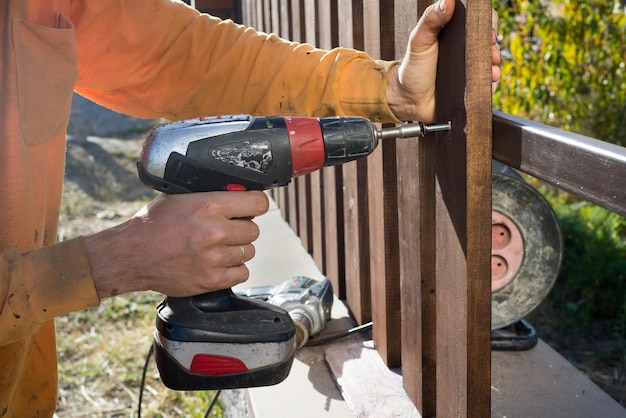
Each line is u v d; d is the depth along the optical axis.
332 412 1.96
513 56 5.63
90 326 4.71
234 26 1.75
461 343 1.46
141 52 1.66
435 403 1.80
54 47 1.41
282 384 2.11
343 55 1.63
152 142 1.35
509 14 5.66
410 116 1.55
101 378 4.05
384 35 1.82
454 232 1.44
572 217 4.79
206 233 1.29
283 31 3.30
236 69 1.69
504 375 2.17
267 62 1.68
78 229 6.71
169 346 1.45
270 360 1.47
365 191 2.26
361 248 2.31
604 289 4.20
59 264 1.27
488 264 1.40
